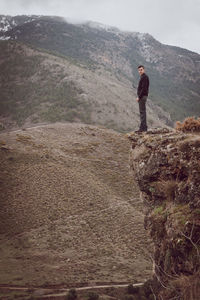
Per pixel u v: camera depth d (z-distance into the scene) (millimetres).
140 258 52219
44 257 51781
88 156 93938
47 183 74188
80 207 67312
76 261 50719
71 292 38625
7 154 85750
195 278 6707
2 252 52969
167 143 11945
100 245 56156
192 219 8750
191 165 10180
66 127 117062
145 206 12969
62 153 92188
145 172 12453
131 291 39250
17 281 42875
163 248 10258
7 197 69000
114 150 101500
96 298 37156
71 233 59250
